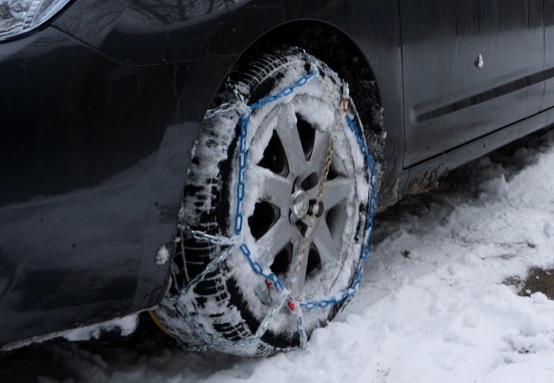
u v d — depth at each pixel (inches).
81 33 73.9
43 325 75.7
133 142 77.4
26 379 97.5
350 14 102.4
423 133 121.4
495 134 143.9
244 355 97.7
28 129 70.8
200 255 85.9
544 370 94.7
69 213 74.3
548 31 152.6
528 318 107.0
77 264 76.0
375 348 101.0
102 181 75.8
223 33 84.6
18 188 70.7
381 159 114.1
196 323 89.7
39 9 73.3
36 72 71.2
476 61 129.8
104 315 80.2
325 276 105.6
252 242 91.0
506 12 136.2
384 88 110.4
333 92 102.0
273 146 96.5
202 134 85.7
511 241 139.9
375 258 134.3
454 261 131.0
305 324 101.4
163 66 79.0
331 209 108.4
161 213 81.2
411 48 114.3
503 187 163.8
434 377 94.0
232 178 87.3
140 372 98.7
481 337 103.6
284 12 92.4
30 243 72.3
